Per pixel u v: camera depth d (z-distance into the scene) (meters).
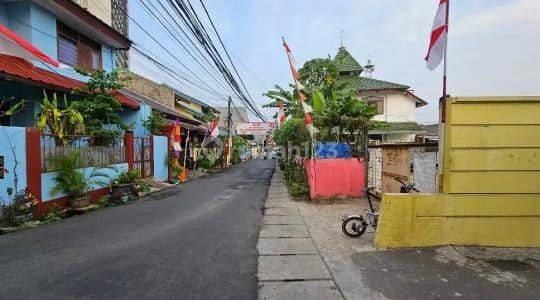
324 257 5.18
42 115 8.66
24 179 7.50
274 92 16.30
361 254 5.29
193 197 11.36
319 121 11.51
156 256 5.20
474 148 5.52
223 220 7.77
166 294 3.91
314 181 10.66
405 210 5.54
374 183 10.91
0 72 7.89
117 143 11.72
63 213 8.31
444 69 5.51
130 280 4.29
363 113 11.16
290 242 5.97
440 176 5.58
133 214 8.45
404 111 23.86
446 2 5.51
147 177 14.38
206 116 27.64
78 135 9.54
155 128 15.41
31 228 6.98
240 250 5.52
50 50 11.14
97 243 5.88
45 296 3.84
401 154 8.90
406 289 4.09
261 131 41.38
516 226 5.56
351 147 11.53
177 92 24.70
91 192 9.56
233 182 16.41
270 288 4.09
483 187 5.55
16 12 10.36
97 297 3.82
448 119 5.50
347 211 8.84
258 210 9.02
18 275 4.44
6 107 9.88
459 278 4.39
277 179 18.02
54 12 11.15
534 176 5.54
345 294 3.96
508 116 5.51
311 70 18.31
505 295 3.94
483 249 5.45
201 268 4.71
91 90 10.66
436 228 5.58
